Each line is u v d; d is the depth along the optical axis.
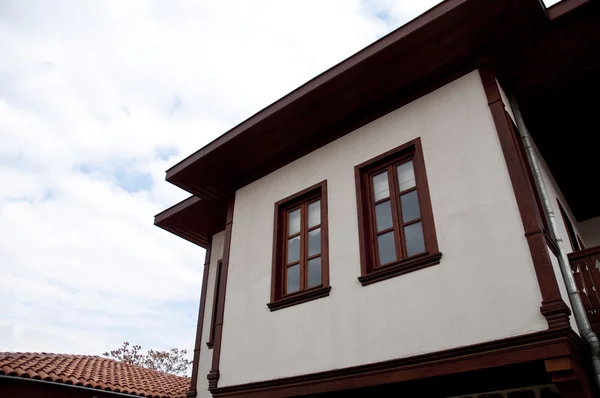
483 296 4.57
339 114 6.75
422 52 5.84
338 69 6.22
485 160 5.15
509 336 4.25
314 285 6.20
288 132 7.11
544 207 5.18
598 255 4.97
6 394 8.64
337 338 5.48
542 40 5.63
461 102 5.66
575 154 7.25
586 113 6.48
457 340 4.55
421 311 4.92
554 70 5.91
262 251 7.01
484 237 4.80
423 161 5.65
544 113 6.51
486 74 5.60
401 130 6.11
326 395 5.54
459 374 4.49
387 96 6.43
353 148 6.55
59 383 9.11
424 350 4.72
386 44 5.81
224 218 9.51
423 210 5.40
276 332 6.18
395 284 5.25
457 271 4.84
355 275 5.66
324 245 6.19
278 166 7.54
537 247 4.42
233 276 7.24
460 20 5.45
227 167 7.84
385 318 5.17
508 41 5.64
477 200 5.02
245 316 6.70
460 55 5.82
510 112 5.79
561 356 3.92
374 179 6.21
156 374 13.04
